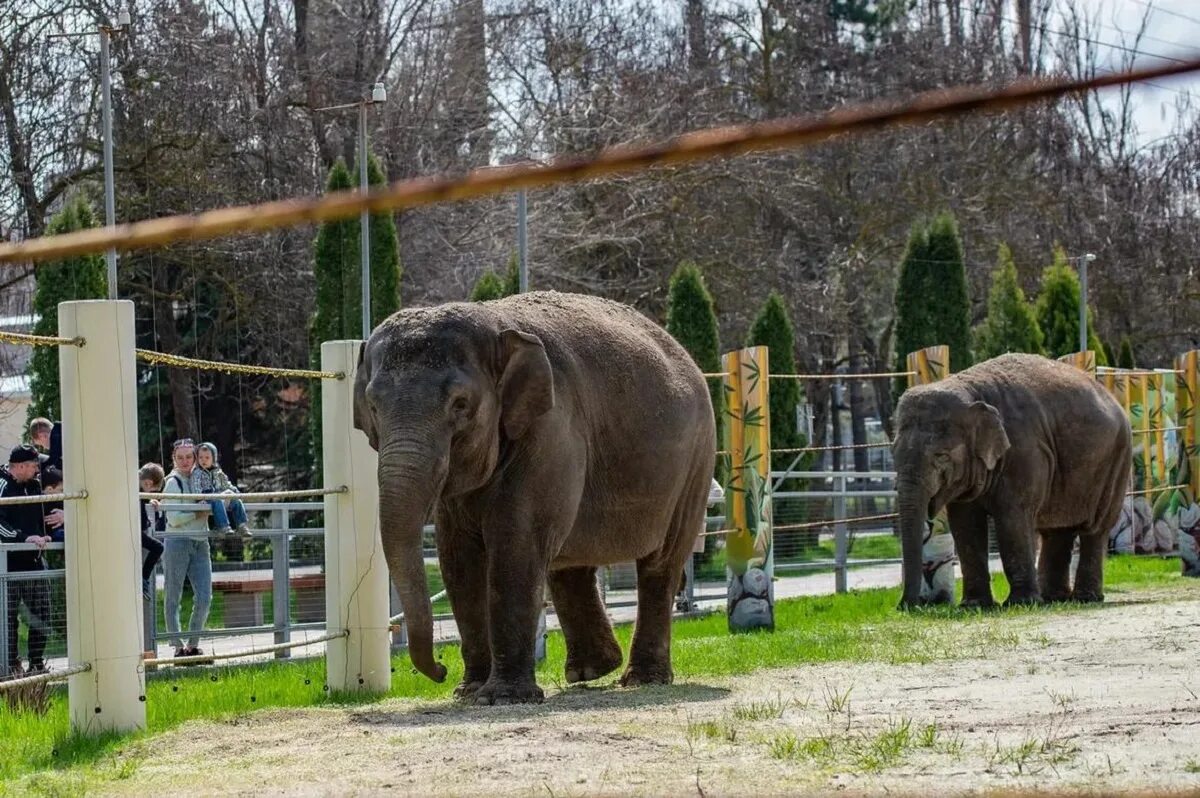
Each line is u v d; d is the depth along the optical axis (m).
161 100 31.70
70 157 31.50
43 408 22.05
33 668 11.89
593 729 7.64
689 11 42.41
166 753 7.48
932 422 17.55
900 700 8.77
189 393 34.16
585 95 38.59
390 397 8.67
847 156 42.09
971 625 14.41
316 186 35.75
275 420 37.69
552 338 9.71
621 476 10.06
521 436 9.23
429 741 7.48
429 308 9.16
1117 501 19.45
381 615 10.17
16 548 11.39
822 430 44.34
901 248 42.31
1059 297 36.59
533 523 9.27
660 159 1.58
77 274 21.73
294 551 15.54
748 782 5.97
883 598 19.30
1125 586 21.30
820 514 29.02
